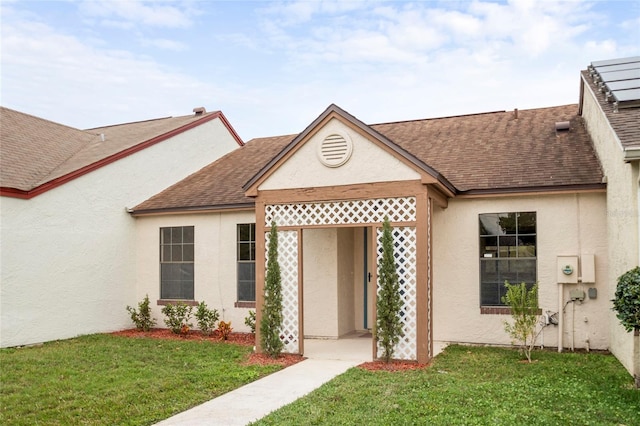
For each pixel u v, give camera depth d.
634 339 7.55
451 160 13.12
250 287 13.70
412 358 9.48
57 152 15.34
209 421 6.37
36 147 15.03
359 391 7.46
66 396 7.42
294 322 10.55
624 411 6.38
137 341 12.45
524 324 9.88
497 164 12.32
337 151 10.18
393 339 9.41
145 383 8.12
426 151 14.10
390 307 9.43
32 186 12.46
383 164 9.86
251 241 13.73
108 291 14.27
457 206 11.70
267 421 6.22
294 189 10.53
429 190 9.87
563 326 10.74
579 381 7.84
